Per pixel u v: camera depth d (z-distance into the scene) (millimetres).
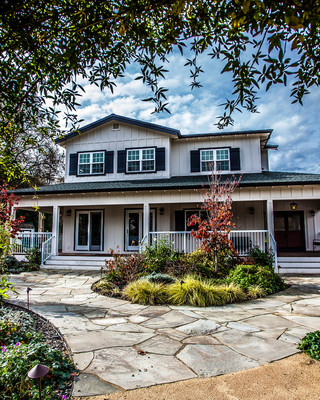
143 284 6922
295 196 10797
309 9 1625
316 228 13852
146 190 11734
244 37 2348
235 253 8906
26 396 2584
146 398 2652
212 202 9500
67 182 15414
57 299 6750
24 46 2197
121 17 2074
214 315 5398
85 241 14688
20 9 1915
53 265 12188
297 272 10516
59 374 3000
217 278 8391
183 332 4441
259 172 13812
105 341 4051
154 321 5020
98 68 2938
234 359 3469
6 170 3518
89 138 15461
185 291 6449
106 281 8211
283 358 3496
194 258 9289
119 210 14477
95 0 2188
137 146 14805
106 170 14930
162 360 3445
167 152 14406
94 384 2893
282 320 5035
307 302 6375
